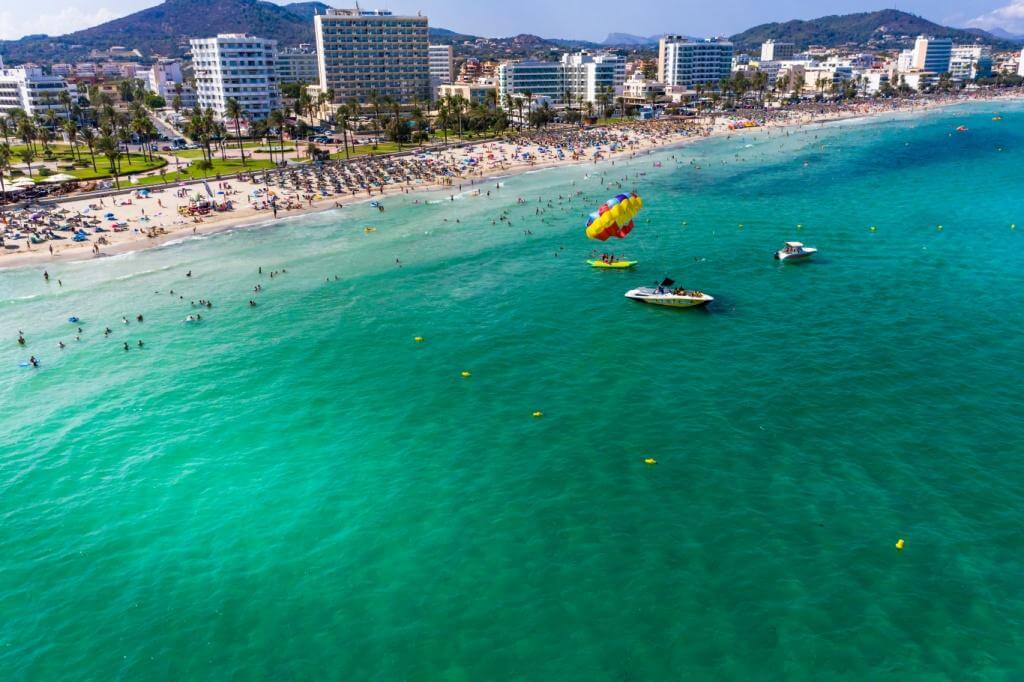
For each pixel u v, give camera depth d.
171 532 43.53
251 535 42.97
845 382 59.31
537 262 97.81
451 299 83.69
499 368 64.56
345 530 43.09
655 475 47.19
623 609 36.09
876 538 40.50
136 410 58.59
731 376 61.16
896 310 75.31
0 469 50.56
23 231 108.69
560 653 33.59
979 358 63.22
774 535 41.03
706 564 38.97
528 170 176.25
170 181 148.50
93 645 35.19
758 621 35.03
